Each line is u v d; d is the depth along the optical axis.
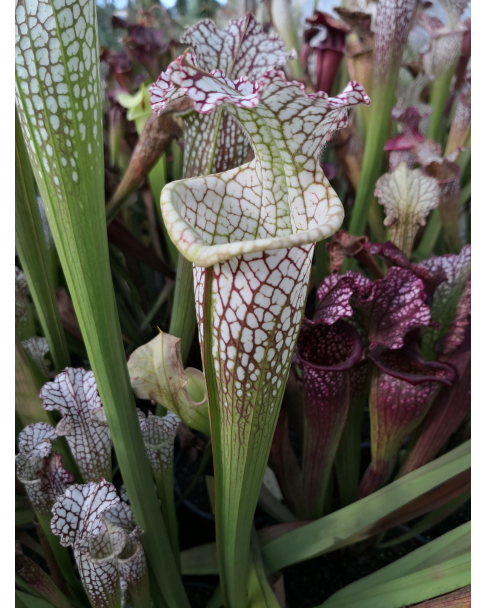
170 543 0.30
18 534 0.31
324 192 0.22
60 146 0.21
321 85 0.44
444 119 0.53
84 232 0.22
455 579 0.26
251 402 0.22
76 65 0.20
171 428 0.29
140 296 0.47
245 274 0.21
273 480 0.40
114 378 0.24
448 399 0.32
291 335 0.22
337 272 0.34
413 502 0.30
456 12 0.43
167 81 0.22
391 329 0.30
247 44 0.31
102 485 0.25
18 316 0.33
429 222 0.44
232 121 0.31
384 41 0.36
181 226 0.21
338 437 0.32
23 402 0.30
